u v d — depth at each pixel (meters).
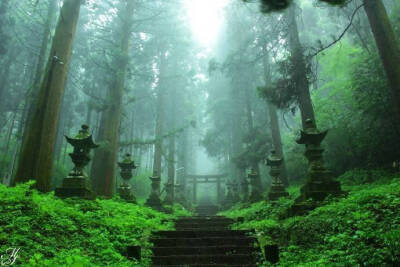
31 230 4.97
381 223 4.81
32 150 8.39
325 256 4.70
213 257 6.23
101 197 10.43
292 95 12.98
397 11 13.32
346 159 13.98
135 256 5.54
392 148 11.81
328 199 7.70
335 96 15.73
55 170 19.03
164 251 6.59
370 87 11.48
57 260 4.09
